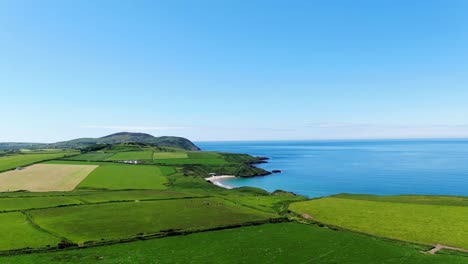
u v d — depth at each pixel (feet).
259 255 161.48
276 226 212.23
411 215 228.84
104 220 221.05
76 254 160.35
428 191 403.54
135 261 152.76
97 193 322.34
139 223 214.69
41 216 229.45
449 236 183.62
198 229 203.21
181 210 253.24
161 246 173.88
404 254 159.63
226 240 184.14
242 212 248.93
